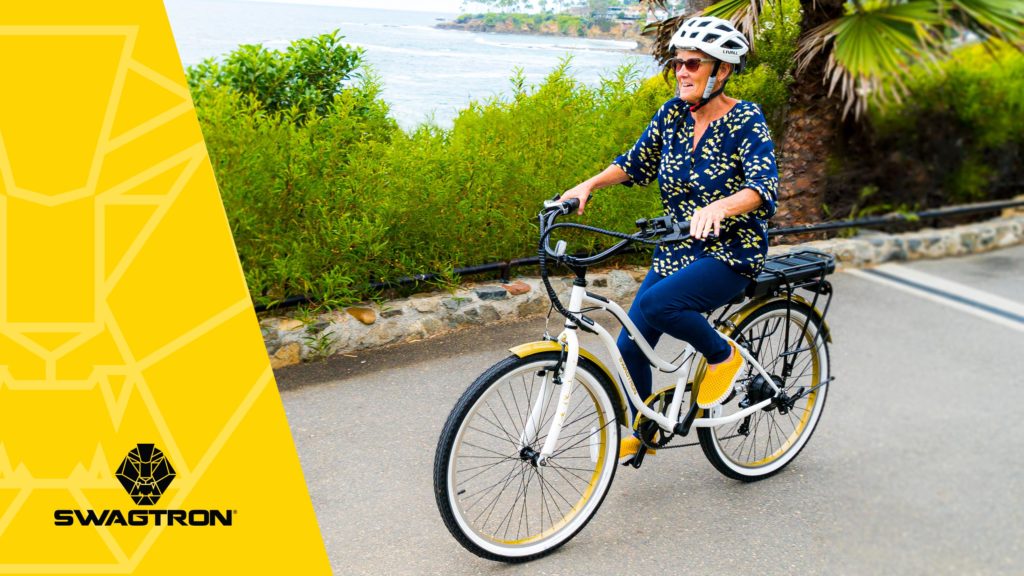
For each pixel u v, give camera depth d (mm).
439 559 3025
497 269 5258
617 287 5512
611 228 5457
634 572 2973
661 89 5926
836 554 3078
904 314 5637
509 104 5613
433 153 5004
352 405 4113
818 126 6586
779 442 3775
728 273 2994
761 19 6477
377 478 3518
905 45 6086
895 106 7113
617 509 3328
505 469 3578
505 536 3123
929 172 7348
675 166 3016
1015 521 3305
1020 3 6195
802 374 3711
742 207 2740
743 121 2861
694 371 3340
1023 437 4008
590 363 3008
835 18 6348
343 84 6266
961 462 3748
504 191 5281
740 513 3316
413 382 4375
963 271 6609
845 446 3867
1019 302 5895
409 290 5074
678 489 3471
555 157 5430
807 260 3434
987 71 7543
